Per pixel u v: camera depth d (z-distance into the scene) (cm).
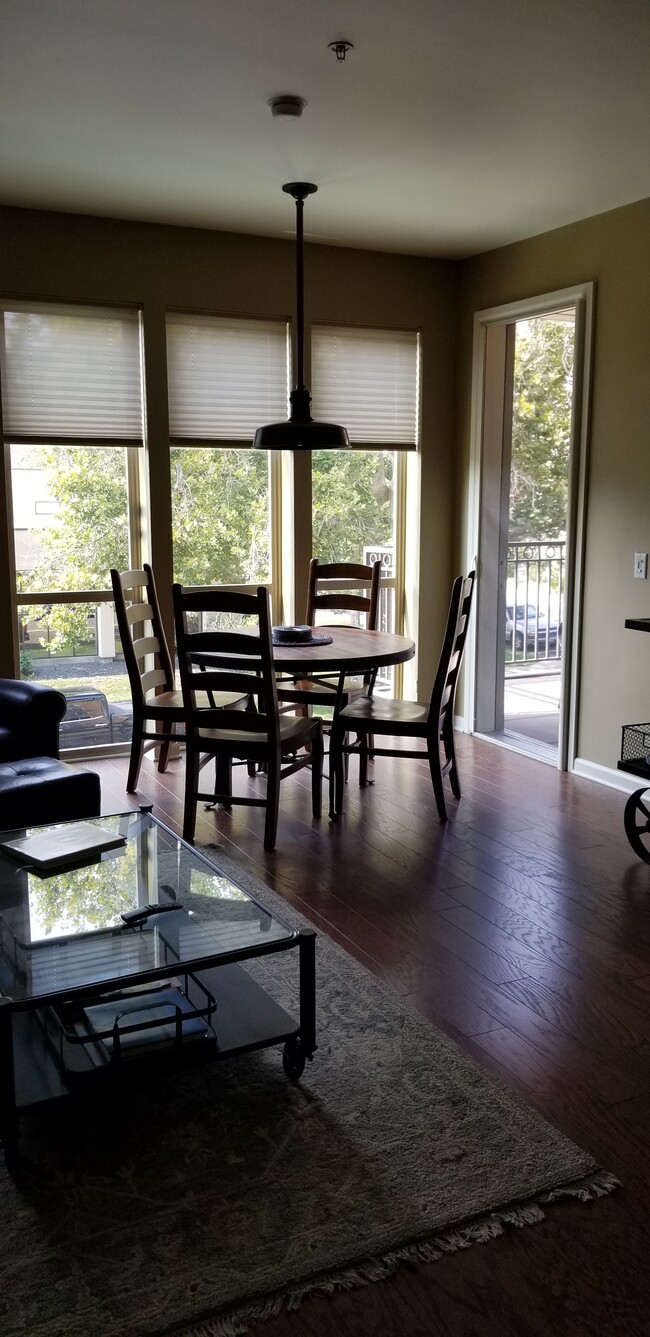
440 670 397
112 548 504
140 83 312
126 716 521
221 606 363
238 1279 170
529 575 712
